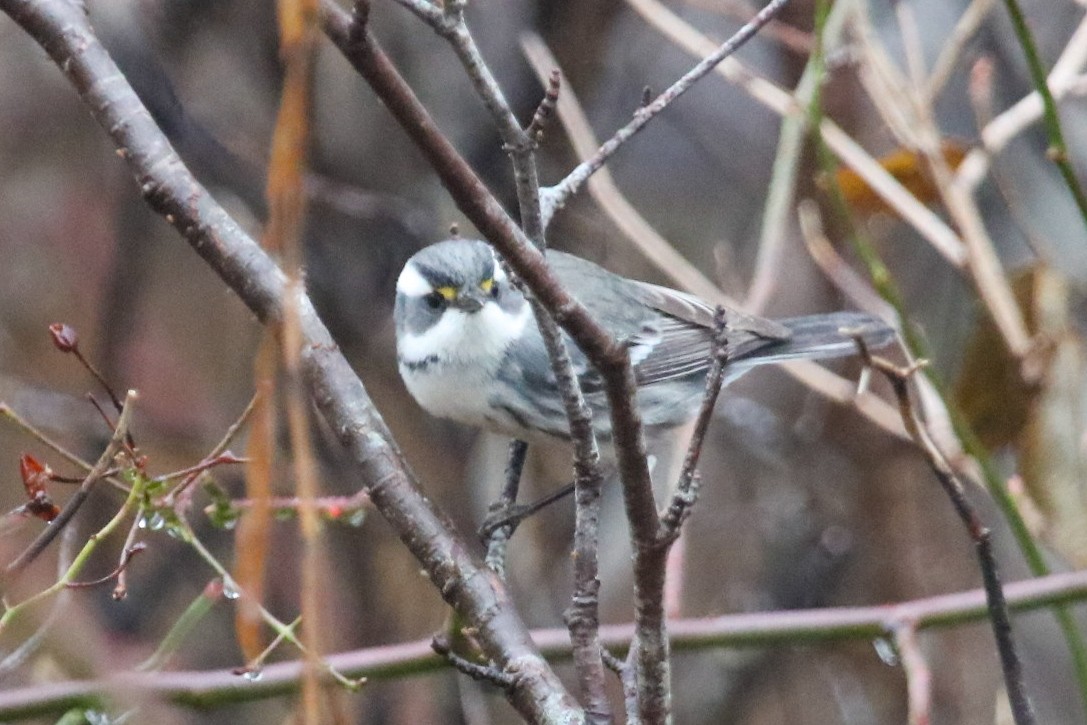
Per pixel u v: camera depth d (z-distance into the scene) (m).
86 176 11.80
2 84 11.81
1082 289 9.05
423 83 11.73
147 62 11.02
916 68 9.41
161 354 11.56
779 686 12.27
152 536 10.97
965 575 11.52
